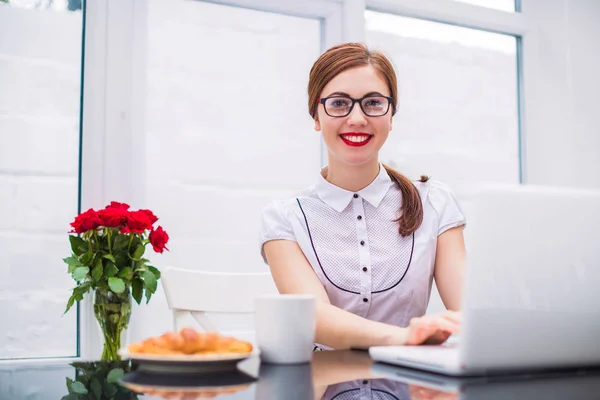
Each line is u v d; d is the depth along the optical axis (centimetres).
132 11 208
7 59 197
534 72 273
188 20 219
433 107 259
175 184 215
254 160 227
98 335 180
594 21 270
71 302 171
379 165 146
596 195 74
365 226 139
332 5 237
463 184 262
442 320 91
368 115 130
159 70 214
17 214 196
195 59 219
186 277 162
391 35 252
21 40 198
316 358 90
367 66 132
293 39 235
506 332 71
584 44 270
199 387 66
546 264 72
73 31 204
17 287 196
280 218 140
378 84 131
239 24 226
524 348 72
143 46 210
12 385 67
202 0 220
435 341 92
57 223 201
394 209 141
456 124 263
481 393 63
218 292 164
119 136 205
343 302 136
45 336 198
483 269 70
